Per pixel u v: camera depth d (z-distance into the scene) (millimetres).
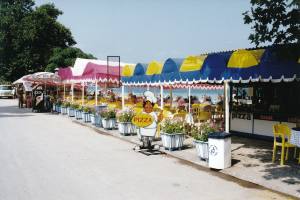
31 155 11445
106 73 20516
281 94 14422
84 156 11406
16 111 30531
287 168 9758
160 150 12336
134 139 14648
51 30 54250
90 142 14219
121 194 7531
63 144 13656
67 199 7168
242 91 16375
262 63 10547
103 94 33969
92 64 20672
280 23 9703
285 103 14250
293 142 9477
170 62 14070
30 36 51906
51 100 30000
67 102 27328
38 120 22859
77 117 23312
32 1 58219
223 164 9633
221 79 11562
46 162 10461
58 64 50781
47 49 54406
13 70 54500
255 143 14109
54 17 56500
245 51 10609
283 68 10102
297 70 9789
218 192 7734
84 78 22078
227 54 11336
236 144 13867
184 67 13203
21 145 13281
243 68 10945
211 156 9789
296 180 8555
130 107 18812
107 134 16625
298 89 13750
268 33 9852
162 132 12523
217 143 9672
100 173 9266
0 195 7379
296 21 9453
